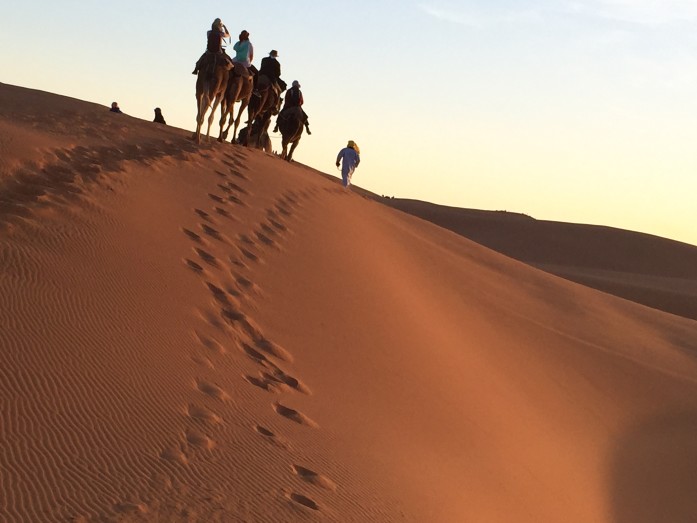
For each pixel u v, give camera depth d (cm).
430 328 1552
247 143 2469
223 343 963
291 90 2520
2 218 994
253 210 1559
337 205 2019
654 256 7431
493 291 2238
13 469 583
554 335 2066
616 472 1460
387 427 991
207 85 1978
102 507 571
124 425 691
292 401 907
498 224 8100
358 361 1162
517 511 1005
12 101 2423
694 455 1689
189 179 1577
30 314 793
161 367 818
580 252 7438
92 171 1354
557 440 1452
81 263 957
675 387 2055
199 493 633
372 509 734
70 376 725
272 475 709
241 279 1204
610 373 1992
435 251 2316
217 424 759
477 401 1327
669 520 1327
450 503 865
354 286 1452
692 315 4569
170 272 1068
